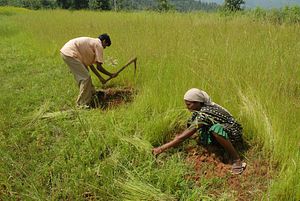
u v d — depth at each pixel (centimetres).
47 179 385
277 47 616
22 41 1279
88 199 355
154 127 453
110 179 369
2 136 473
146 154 412
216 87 511
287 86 510
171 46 716
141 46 763
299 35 714
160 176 371
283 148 393
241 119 461
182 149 434
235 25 873
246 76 526
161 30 880
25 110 573
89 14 1717
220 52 627
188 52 663
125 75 688
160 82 554
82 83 572
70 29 1179
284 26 772
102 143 433
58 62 922
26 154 434
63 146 444
